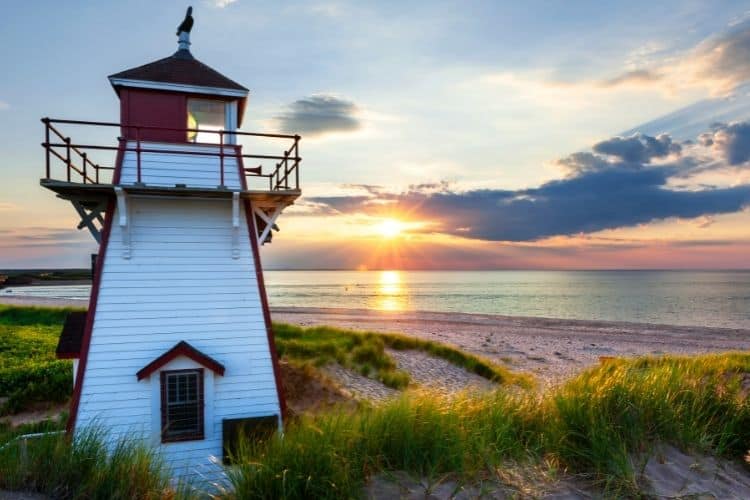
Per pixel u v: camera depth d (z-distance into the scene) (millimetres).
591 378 7168
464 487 4711
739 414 6312
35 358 18625
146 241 11188
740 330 48469
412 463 5051
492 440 5527
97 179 12883
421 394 6543
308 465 4707
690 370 7996
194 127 12383
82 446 5840
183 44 12812
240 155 11797
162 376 10742
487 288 156625
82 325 12578
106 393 10531
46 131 10484
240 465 5051
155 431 10625
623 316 69062
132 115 11703
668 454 5609
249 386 11359
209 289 11445
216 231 11703
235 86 12352
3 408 14117
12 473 5336
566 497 4668
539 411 6297
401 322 50969
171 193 10945
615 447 5375
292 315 57125
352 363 21141
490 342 37938
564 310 78625
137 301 10961
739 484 5207
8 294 102750
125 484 5277
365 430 5430
